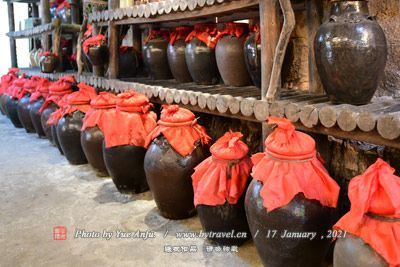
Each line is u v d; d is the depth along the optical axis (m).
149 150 2.21
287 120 1.57
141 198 2.58
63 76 4.04
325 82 1.63
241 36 2.35
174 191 2.13
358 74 1.51
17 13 8.06
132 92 2.59
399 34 1.83
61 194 2.67
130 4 3.14
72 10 4.78
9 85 5.32
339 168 2.00
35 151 3.80
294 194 1.44
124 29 3.53
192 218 2.27
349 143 1.95
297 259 1.55
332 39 1.52
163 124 2.16
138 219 2.26
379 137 1.37
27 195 2.66
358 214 1.23
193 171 2.12
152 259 1.84
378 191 1.22
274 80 1.76
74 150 3.25
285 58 2.10
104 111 2.83
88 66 4.07
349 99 1.59
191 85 2.73
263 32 1.82
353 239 1.24
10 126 5.09
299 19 2.26
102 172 3.00
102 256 1.88
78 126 3.19
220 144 1.84
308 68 2.19
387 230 1.19
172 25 3.40
